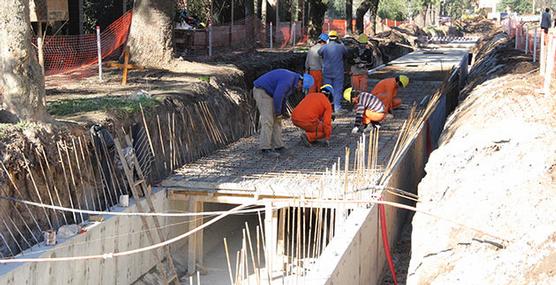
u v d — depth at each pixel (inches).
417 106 642.8
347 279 316.5
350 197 374.9
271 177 418.6
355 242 330.6
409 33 1787.6
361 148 405.1
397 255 439.2
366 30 1734.7
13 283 293.1
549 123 379.9
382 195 385.7
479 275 255.6
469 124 436.8
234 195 405.7
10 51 345.7
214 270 428.8
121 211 374.0
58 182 345.4
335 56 594.6
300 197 360.5
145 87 498.3
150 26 580.4
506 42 954.7
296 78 462.6
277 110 459.2
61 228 335.6
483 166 336.5
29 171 324.8
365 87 636.1
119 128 394.6
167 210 412.5
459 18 3732.8
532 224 265.0
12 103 348.8
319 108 485.4
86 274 342.6
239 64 681.6
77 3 670.5
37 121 351.9
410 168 505.0
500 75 643.5
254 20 985.5
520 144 339.9
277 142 477.1
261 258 439.8
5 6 340.5
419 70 912.3
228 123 529.0
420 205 350.9
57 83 510.0
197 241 422.0
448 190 337.4
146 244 394.6
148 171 405.7
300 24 1182.9
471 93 585.3
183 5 910.4
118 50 672.4
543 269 240.2
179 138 450.9
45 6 542.3
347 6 1357.0
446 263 278.1
